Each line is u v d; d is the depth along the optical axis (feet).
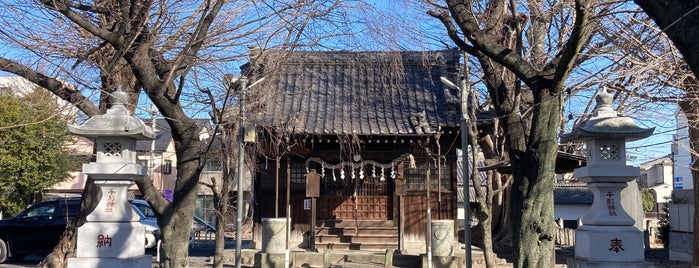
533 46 43.57
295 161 57.98
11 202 83.05
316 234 56.70
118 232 24.27
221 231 39.86
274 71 40.04
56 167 85.35
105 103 33.50
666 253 74.33
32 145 78.33
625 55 30.99
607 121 26.58
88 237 24.22
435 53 62.08
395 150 56.03
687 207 63.46
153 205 27.25
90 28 25.80
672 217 66.80
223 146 41.37
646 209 120.37
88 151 99.86
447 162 56.85
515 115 31.76
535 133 28.58
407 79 60.75
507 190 69.36
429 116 55.16
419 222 56.49
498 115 32.45
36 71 27.86
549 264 28.07
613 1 31.55
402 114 56.03
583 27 24.20
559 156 37.76
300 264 52.16
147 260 25.27
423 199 56.80
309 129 52.39
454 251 52.47
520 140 30.78
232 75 36.40
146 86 26.96
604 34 36.01
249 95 43.16
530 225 27.96
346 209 57.72
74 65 29.89
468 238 37.52
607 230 26.12
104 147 25.35
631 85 34.73
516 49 39.14
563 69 26.35
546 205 28.17
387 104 57.62
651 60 33.76
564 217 121.08
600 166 26.61
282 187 57.52
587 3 24.03
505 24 39.63
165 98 27.43
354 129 53.21
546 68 28.76
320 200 57.82
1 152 77.61
